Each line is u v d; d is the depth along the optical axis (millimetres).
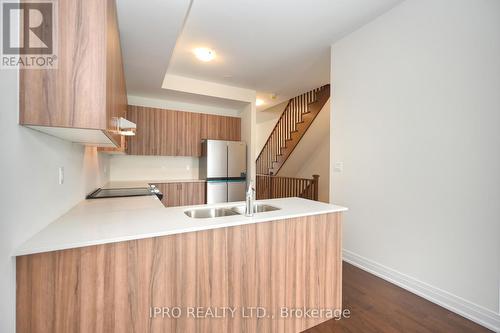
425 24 2064
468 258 1802
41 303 975
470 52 1785
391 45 2338
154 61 2848
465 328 1685
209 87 4352
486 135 1704
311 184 4754
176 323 1238
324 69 3797
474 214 1770
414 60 2146
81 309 1033
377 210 2477
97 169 2975
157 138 4266
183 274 1252
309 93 5031
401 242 2254
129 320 1125
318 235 1742
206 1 2217
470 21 1786
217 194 4496
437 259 1987
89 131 1203
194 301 1282
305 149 5996
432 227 2023
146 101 4477
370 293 2137
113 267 1092
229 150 4633
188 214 1762
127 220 1393
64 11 1036
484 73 1714
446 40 1928
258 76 4082
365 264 2592
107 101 1158
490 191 1688
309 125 4938
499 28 1643
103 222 1347
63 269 1006
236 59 3436
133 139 4070
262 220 1470
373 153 2514
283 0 2207
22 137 1014
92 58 1076
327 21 2535
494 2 1667
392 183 2334
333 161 2992
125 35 2281
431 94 2025
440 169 1969
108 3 1224
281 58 3414
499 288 1644
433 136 2014
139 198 2367
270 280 1531
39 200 1188
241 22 2553
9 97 910
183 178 4852
